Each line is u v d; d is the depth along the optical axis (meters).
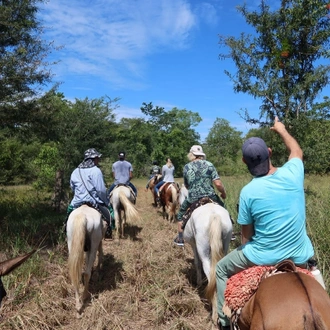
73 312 5.55
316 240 5.94
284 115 8.99
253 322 2.65
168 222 12.41
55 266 7.20
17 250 7.66
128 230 10.87
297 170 3.18
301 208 3.08
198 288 6.04
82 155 13.94
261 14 8.96
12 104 10.20
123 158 10.62
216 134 66.88
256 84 8.87
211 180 5.79
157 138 43.97
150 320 5.26
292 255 3.06
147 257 7.55
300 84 8.63
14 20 9.48
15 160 20.47
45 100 10.90
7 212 12.41
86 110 14.27
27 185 20.73
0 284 3.25
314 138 9.29
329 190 9.66
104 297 5.84
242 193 3.18
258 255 3.14
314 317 2.38
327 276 5.16
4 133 11.24
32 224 10.16
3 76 8.87
